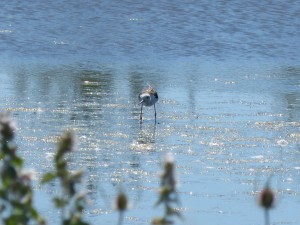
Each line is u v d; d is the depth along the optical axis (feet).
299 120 96.78
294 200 68.33
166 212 26.58
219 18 167.73
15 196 26.96
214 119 96.12
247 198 68.39
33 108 97.76
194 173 74.74
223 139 87.20
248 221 63.10
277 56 145.48
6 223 26.91
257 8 175.11
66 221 27.45
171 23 163.43
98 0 176.14
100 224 60.49
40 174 71.41
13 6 169.89
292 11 173.68
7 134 26.76
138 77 121.08
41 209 61.57
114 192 68.13
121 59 136.77
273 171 76.23
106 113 97.14
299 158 80.74
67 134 27.40
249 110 101.09
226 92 111.96
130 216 62.54
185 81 119.34
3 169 26.84
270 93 111.86
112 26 159.74
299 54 147.43
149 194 67.92
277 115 98.94
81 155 78.74
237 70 130.52
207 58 141.38
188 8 173.17
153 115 97.40
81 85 113.09
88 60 134.10
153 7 173.17
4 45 142.00
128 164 76.59
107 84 114.73
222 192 69.72
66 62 131.44
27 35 149.89
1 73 119.85
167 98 107.04
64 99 103.55
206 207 65.77
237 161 79.15
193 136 88.22
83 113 96.53
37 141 83.20
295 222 63.21
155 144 84.38
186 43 150.82
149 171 74.59
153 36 154.10
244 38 156.46
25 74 119.65
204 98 107.45
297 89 115.24
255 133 90.12
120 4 174.09
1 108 96.73
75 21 161.99
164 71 127.13
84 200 27.68
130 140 85.51
